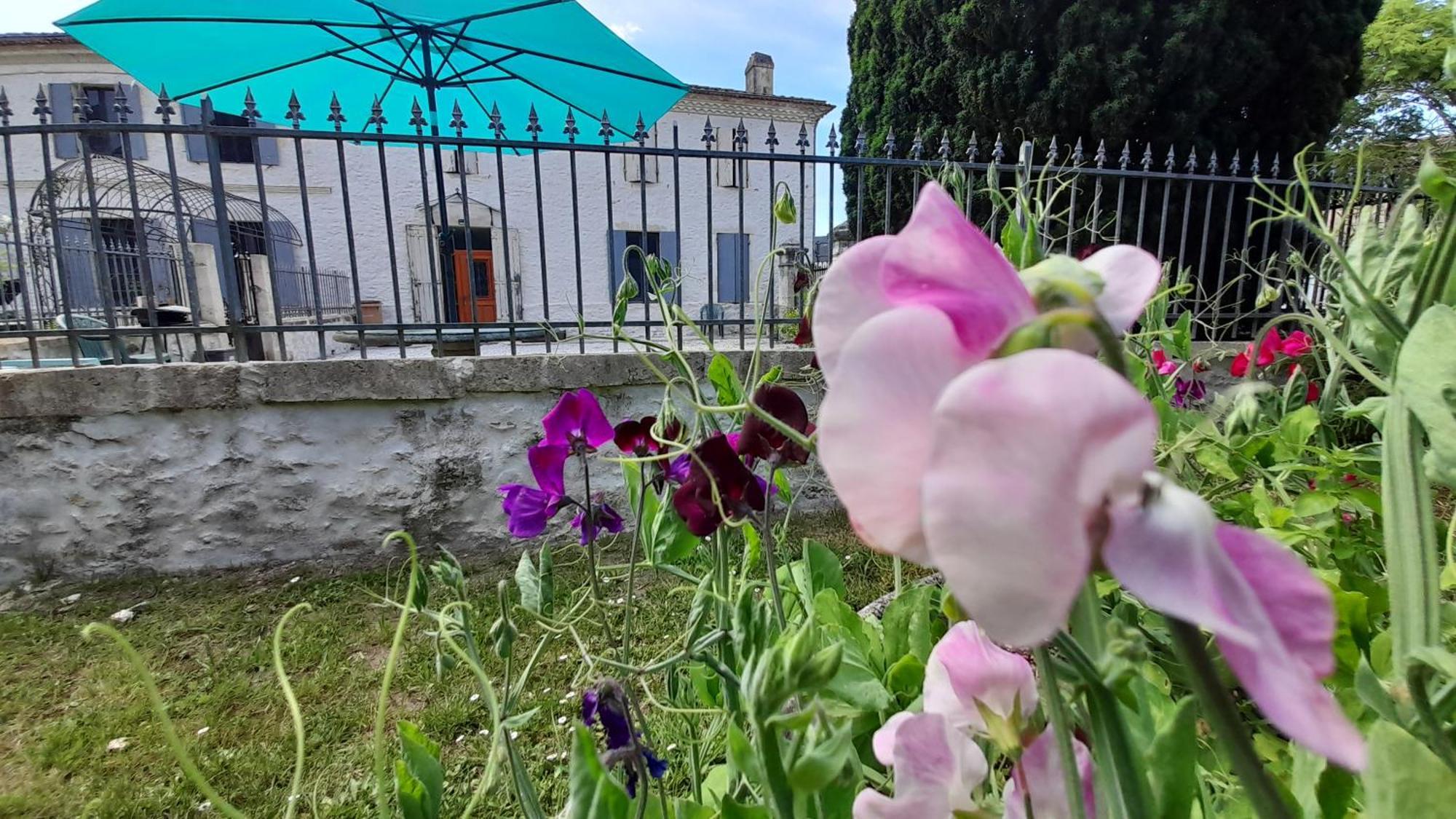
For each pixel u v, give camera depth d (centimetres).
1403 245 77
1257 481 125
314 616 301
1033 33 710
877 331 29
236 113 693
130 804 193
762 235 1705
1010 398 24
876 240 35
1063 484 24
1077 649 36
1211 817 68
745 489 102
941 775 56
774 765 46
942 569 25
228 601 318
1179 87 662
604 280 1616
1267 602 27
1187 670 29
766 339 485
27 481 333
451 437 373
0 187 1470
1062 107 691
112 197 1286
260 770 204
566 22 612
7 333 332
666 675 134
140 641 282
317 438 359
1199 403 212
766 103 1778
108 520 342
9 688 251
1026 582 25
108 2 521
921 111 846
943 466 25
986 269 30
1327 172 538
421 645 270
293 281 1400
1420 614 49
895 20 861
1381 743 40
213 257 1092
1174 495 28
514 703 93
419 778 75
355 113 763
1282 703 25
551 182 1584
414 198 1546
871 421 29
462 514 377
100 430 337
